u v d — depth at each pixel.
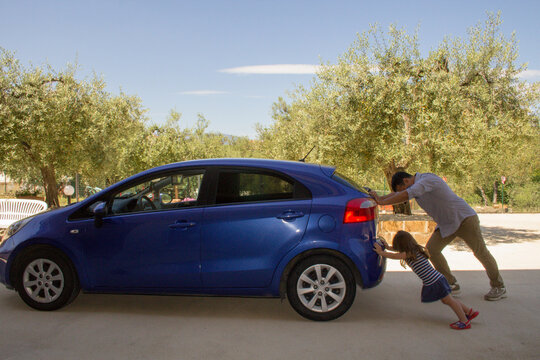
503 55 9.66
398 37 9.70
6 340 3.81
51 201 14.52
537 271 6.71
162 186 4.65
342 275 4.23
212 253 4.38
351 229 4.27
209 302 5.10
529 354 3.49
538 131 10.04
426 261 4.18
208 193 4.53
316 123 10.25
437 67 9.74
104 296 5.33
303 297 4.30
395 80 9.18
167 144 18.47
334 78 9.84
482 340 3.80
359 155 9.80
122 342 3.77
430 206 5.14
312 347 3.65
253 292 4.38
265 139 26.06
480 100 9.57
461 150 8.92
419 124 9.09
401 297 5.24
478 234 5.02
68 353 3.52
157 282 4.47
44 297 4.68
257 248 4.33
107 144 15.50
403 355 3.47
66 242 4.57
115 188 4.71
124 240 4.51
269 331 4.06
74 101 13.65
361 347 3.65
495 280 5.06
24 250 4.67
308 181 4.46
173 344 3.73
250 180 4.53
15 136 12.25
